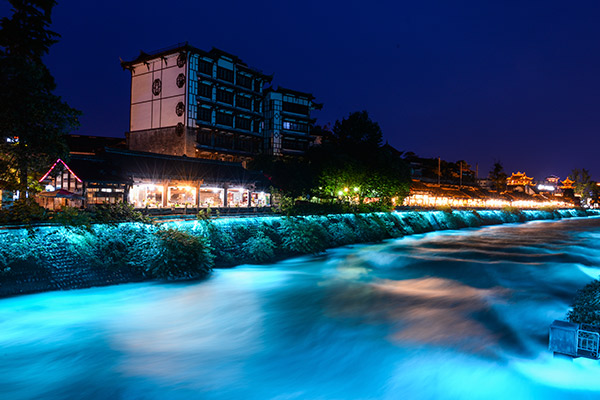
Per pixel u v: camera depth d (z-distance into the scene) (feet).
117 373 37.81
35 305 56.34
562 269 82.58
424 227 196.24
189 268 77.56
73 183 107.34
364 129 219.61
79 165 106.01
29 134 67.10
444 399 32.76
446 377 36.22
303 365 39.83
